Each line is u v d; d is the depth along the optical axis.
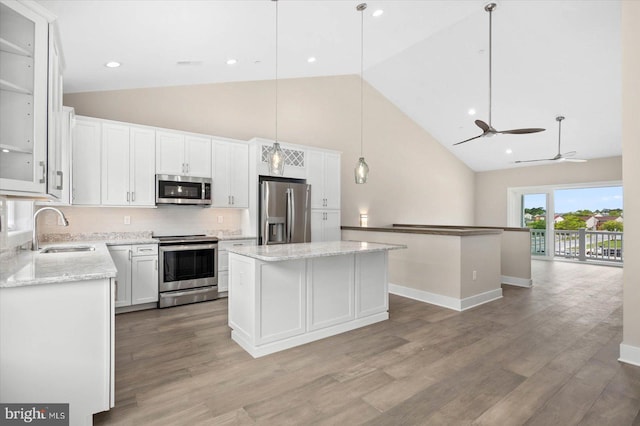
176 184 4.21
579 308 4.06
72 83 3.79
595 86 5.25
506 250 5.54
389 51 4.81
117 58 3.32
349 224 6.61
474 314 3.83
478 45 4.84
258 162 4.81
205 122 4.94
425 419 1.85
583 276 6.18
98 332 1.78
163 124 4.59
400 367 2.48
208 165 4.54
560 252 8.45
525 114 6.33
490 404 2.00
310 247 3.25
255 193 4.79
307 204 5.14
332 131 6.37
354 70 5.99
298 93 5.93
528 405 1.99
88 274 1.73
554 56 4.79
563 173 8.10
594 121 6.16
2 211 2.15
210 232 4.92
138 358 2.61
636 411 1.92
